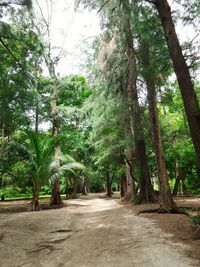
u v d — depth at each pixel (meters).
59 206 18.39
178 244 6.01
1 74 11.66
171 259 5.06
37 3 14.12
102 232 7.90
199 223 7.85
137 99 15.45
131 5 10.24
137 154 16.58
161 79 11.97
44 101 12.98
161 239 6.48
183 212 10.57
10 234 7.92
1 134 17.70
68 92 24.52
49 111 13.45
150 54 11.34
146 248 5.83
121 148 22.16
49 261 5.67
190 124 7.44
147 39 10.50
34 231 8.61
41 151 15.84
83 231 8.48
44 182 16.36
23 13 10.92
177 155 24.02
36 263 5.57
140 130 15.88
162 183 11.60
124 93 15.58
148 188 15.97
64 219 11.09
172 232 7.15
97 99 17.83
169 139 23.58
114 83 15.32
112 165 26.45
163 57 10.27
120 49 15.33
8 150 16.58
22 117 13.07
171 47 8.03
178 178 25.05
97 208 16.62
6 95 11.59
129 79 14.77
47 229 9.01
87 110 20.31
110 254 5.72
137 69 11.84
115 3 11.48
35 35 11.89
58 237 7.89
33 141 15.57
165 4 8.35
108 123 19.50
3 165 17.27
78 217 12.12
